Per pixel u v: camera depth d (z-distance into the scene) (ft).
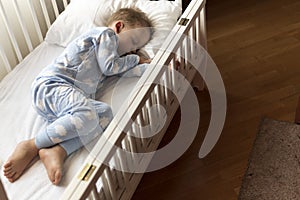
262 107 6.67
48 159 4.53
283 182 5.63
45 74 5.15
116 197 4.64
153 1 6.31
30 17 6.56
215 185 5.70
